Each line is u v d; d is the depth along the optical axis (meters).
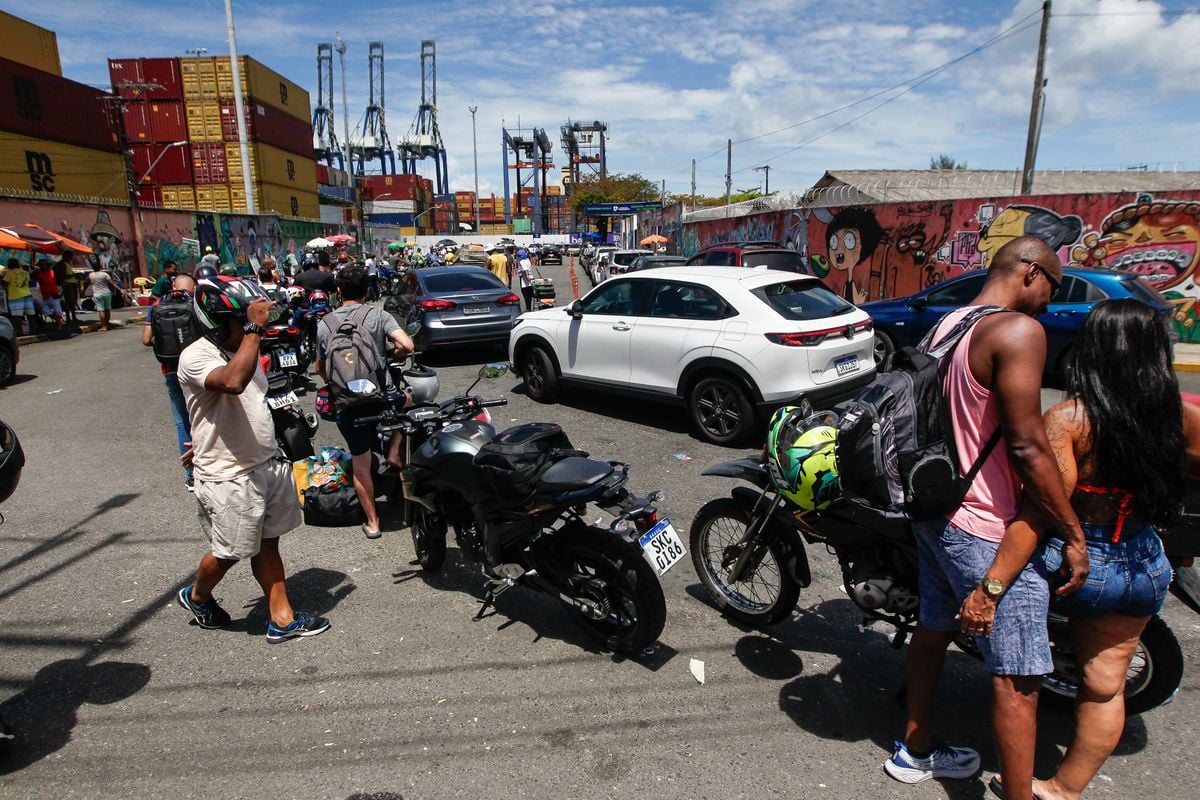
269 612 3.86
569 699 3.25
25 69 23.73
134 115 33.94
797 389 6.46
